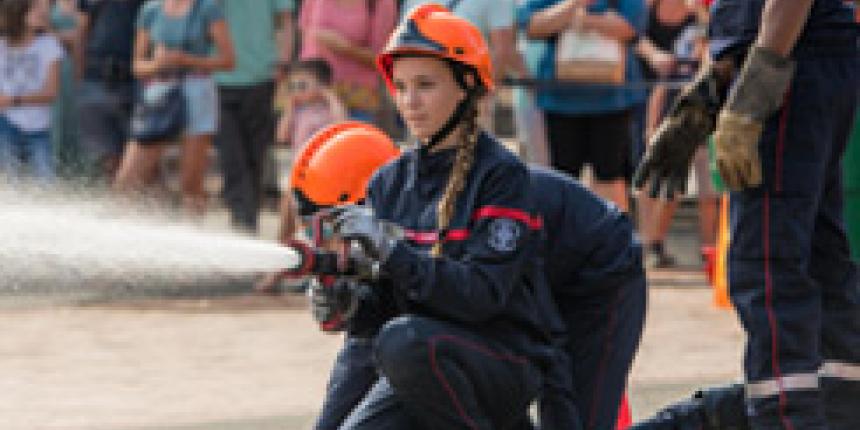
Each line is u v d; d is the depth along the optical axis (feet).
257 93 96.63
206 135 95.50
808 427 41.01
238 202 97.04
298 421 58.70
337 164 41.52
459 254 35.86
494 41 80.18
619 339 40.04
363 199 41.65
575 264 39.60
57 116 103.30
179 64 94.68
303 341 78.38
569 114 86.07
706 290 95.55
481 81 36.58
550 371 38.09
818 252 43.60
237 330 81.82
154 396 64.18
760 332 41.45
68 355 74.08
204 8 94.68
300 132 87.04
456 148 36.52
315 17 87.76
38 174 98.27
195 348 76.18
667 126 43.73
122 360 73.05
